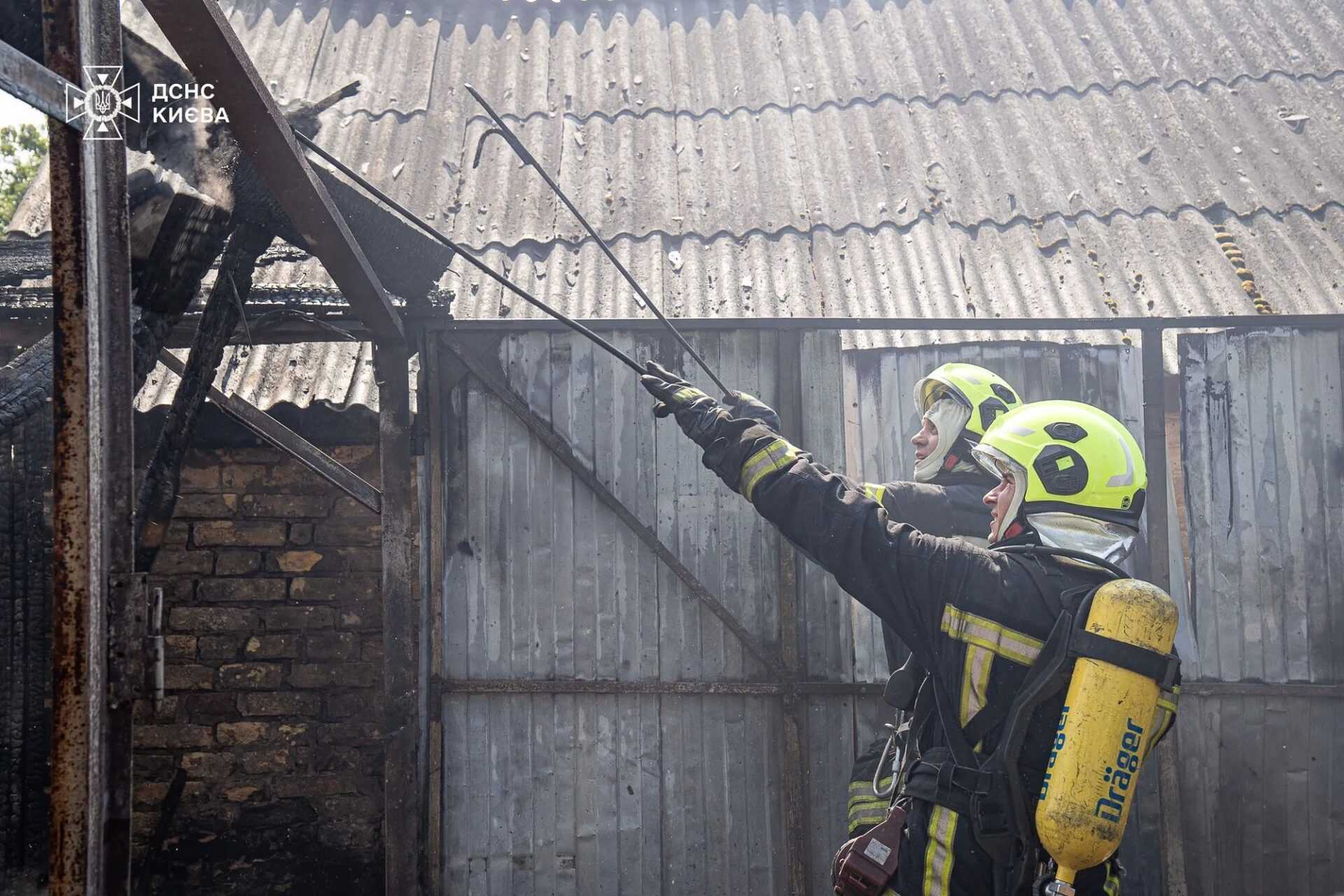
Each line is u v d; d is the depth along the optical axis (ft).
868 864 6.55
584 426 13.10
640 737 12.96
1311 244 15.11
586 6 22.02
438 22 21.18
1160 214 15.98
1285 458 12.87
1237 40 20.44
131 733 5.04
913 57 20.47
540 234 15.71
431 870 12.75
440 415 13.07
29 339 13.11
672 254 15.37
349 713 14.21
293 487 14.38
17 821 13.75
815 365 13.08
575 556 13.07
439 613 12.97
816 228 15.98
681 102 19.11
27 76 4.31
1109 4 21.56
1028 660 6.05
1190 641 12.72
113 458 5.05
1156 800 12.50
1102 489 6.49
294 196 7.37
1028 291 14.55
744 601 12.98
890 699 7.30
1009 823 5.93
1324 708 12.66
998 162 17.34
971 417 9.61
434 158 17.54
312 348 14.62
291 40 19.97
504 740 12.98
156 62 6.84
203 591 14.25
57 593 4.76
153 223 6.97
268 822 14.05
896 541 6.36
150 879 13.83
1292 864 12.55
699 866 12.84
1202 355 13.03
